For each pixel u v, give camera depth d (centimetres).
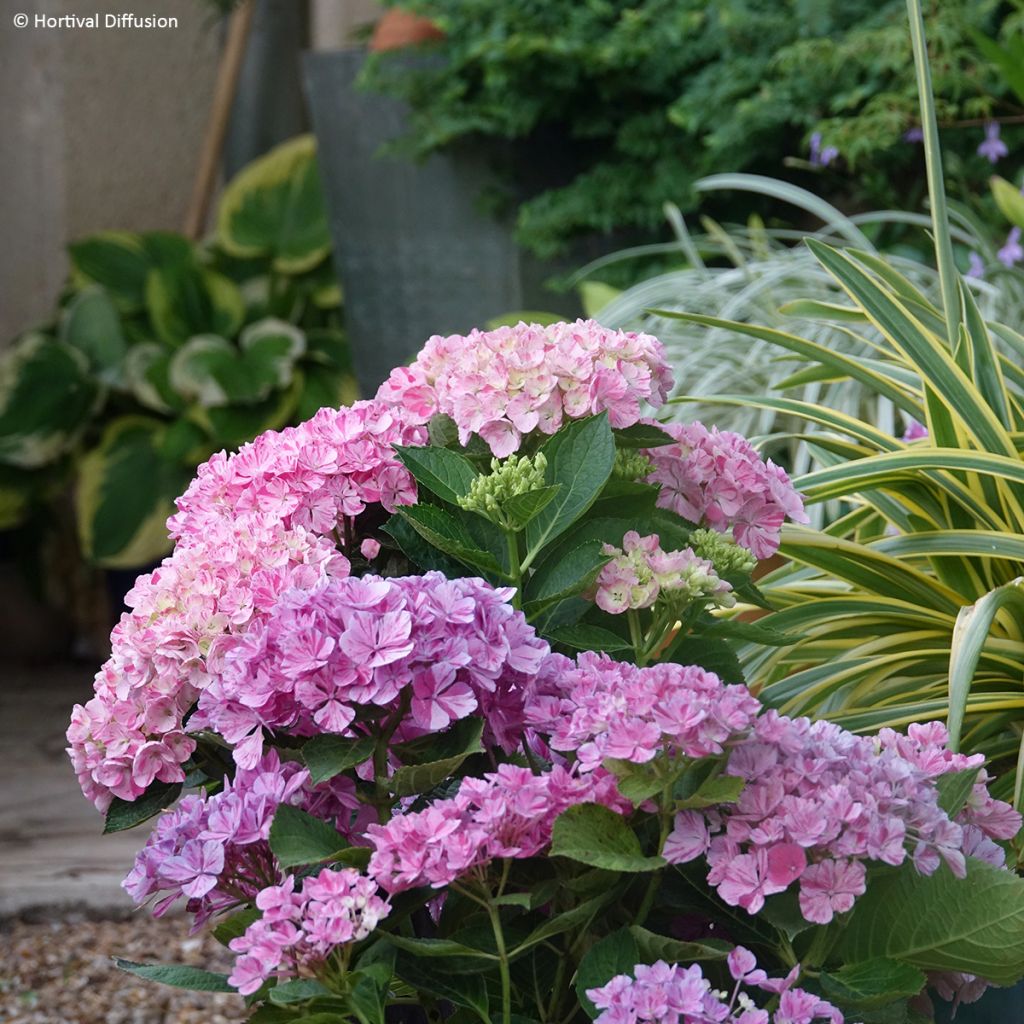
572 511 152
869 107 282
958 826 145
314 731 149
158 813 153
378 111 348
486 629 145
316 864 148
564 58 315
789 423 234
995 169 312
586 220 323
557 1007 148
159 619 151
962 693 166
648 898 146
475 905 149
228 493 158
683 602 150
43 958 218
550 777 143
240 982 139
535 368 154
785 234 283
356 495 156
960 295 189
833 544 180
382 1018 142
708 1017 139
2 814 280
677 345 253
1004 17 308
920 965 147
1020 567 185
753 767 144
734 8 304
